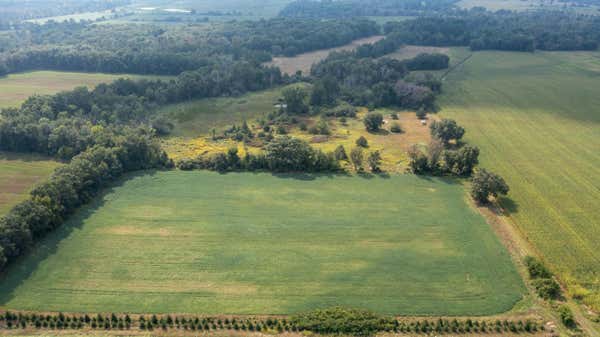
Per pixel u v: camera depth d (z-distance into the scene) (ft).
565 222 294.46
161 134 468.75
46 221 277.85
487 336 209.36
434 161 366.84
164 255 264.93
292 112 538.88
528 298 229.66
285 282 243.60
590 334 207.00
